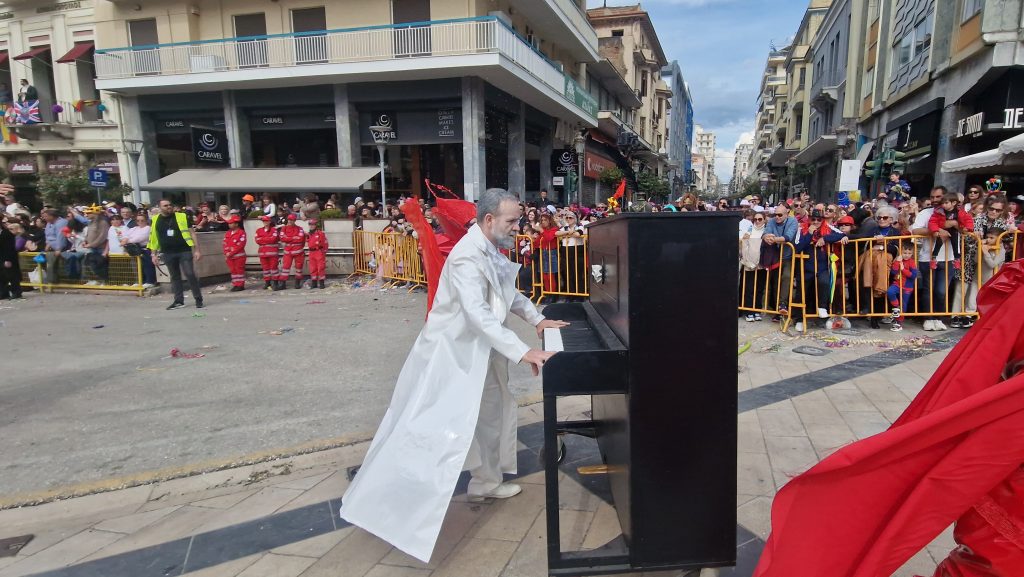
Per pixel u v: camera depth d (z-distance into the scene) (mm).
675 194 63719
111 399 4984
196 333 7613
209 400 4883
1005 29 10805
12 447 4031
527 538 2713
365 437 3961
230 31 19500
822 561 1608
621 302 2186
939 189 6594
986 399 1406
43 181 19656
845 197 12117
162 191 20875
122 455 3844
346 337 7145
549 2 19719
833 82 26641
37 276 12070
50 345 7113
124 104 20188
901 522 1489
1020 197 8570
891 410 4078
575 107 24281
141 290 11266
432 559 2580
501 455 3078
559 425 3469
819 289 6723
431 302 3074
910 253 6473
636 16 39562
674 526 2156
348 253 12984
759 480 3145
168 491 3371
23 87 22500
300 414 4492
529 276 9758
